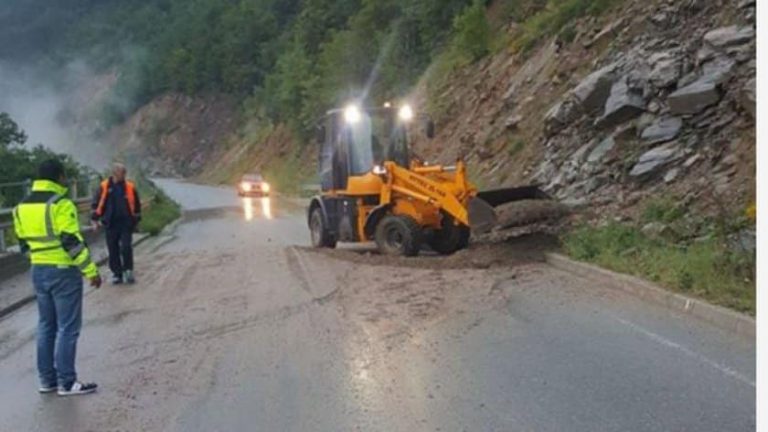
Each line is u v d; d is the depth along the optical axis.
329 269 14.45
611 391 6.87
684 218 13.53
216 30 118.69
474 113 30.41
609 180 17.14
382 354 8.39
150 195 40.22
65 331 7.55
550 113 21.48
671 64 17.50
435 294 11.56
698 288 10.12
